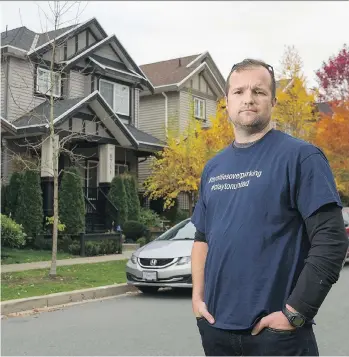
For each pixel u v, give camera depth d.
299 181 2.44
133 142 21.75
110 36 23.53
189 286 9.25
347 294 9.61
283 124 23.47
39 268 12.51
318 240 2.34
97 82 23.58
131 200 21.42
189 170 21.23
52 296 8.74
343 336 6.44
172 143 21.64
